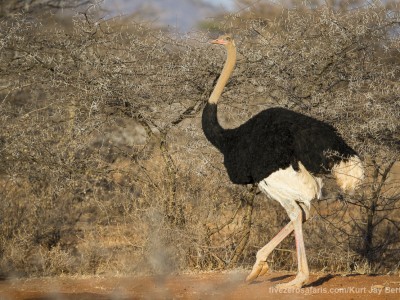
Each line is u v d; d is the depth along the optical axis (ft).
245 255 103.09
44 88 103.09
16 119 103.86
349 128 92.32
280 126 73.05
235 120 102.12
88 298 70.90
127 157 103.96
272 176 73.31
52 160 101.71
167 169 100.17
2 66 104.68
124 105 98.89
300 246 72.64
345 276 80.74
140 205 101.71
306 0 100.42
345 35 93.91
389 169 94.68
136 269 97.50
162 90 98.89
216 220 100.99
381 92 92.22
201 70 98.78
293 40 98.12
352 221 103.86
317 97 94.73
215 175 99.45
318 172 72.69
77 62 99.76
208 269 98.48
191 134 98.12
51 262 102.83
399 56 98.07
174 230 97.66
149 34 101.55
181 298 70.08
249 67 97.50
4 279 96.99
